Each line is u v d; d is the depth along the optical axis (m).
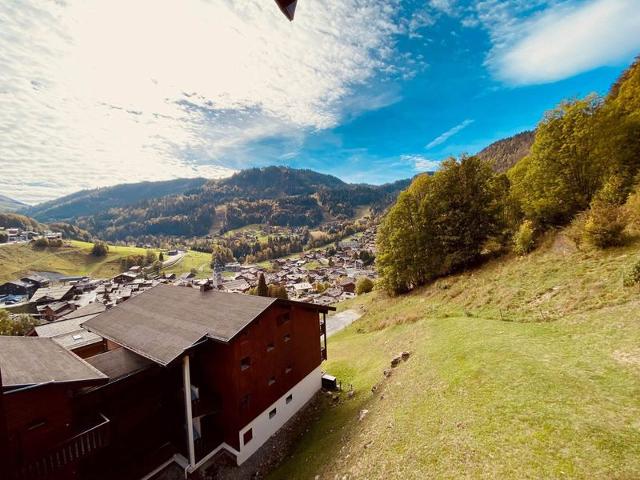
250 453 18.72
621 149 28.89
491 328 19.33
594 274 20.22
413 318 29.58
